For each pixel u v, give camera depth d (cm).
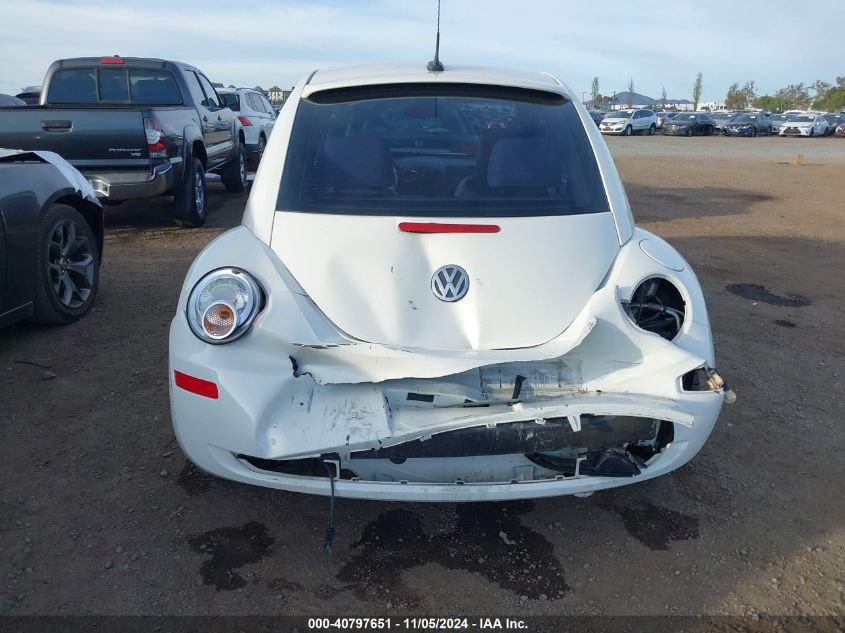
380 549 287
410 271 270
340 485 251
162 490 318
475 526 303
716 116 4712
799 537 302
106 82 927
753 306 623
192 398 254
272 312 253
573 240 287
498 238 279
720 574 278
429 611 255
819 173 1916
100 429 367
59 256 500
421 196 298
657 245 306
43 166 486
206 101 992
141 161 746
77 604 252
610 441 259
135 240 795
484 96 339
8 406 386
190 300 259
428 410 249
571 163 319
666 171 1873
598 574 276
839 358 505
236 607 254
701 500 326
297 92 341
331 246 276
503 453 251
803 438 386
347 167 307
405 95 335
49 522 294
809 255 845
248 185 1249
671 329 286
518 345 262
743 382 455
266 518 302
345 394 250
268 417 247
